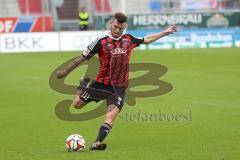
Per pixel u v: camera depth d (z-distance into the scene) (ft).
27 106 140.97
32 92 165.89
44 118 123.24
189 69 221.46
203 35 349.41
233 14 365.61
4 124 116.78
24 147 92.73
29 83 186.60
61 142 96.68
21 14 385.09
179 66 232.94
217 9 388.16
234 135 99.91
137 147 90.63
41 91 167.73
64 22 374.63
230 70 216.95
